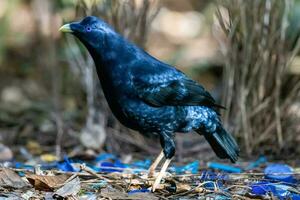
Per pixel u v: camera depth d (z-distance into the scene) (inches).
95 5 468.8
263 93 472.1
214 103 389.4
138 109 367.6
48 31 696.4
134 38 474.9
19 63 781.9
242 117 474.6
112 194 339.0
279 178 386.3
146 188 367.6
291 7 475.8
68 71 607.8
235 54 468.8
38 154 488.4
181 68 757.3
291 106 486.6
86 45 365.7
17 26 850.8
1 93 686.5
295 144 483.8
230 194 354.6
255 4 456.8
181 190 354.0
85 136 489.7
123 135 495.8
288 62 467.8
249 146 476.7
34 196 340.8
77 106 531.5
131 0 472.7
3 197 337.4
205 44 838.5
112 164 423.8
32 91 694.5
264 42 462.3
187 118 381.1
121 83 362.9
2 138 530.6
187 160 470.3
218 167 429.1
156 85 366.6
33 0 829.8
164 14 913.5
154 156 482.9
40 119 567.5
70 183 349.4
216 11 471.8
